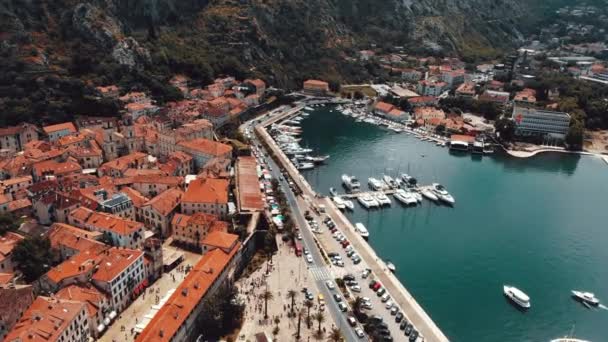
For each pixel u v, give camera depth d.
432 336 139.88
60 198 175.25
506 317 154.75
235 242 159.62
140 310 138.75
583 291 169.88
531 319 154.38
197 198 185.88
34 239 148.25
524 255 191.88
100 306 128.75
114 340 125.56
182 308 125.75
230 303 136.62
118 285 135.75
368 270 167.25
